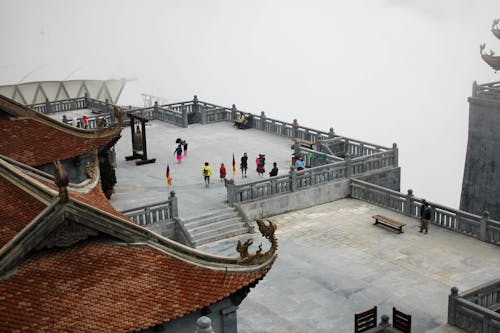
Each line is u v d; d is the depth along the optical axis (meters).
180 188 53.25
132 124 60.28
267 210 50.72
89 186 31.39
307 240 46.66
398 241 46.22
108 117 74.00
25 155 40.88
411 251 44.50
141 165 59.66
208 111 74.69
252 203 49.78
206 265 25.02
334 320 35.88
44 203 24.97
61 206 23.03
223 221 47.53
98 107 80.44
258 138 68.56
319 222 50.00
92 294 22.55
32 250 23.02
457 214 47.34
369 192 53.88
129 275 23.70
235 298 26.00
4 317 20.89
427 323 35.25
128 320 22.14
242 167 55.47
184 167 58.81
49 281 22.52
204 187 53.44
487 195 63.47
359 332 32.53
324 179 54.22
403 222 49.66
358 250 44.84
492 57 63.81
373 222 49.78
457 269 41.69
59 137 43.12
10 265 22.31
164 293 23.53
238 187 49.34
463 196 66.19
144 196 51.34
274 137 68.94
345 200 54.88
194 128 72.94
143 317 22.42
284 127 68.94
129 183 54.59
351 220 50.28
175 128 72.94
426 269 41.78
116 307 22.44
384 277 40.84
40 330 20.86
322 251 44.81
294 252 44.72
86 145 43.28
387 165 58.59
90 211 23.62
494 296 36.03
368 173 56.84
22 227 24.09
